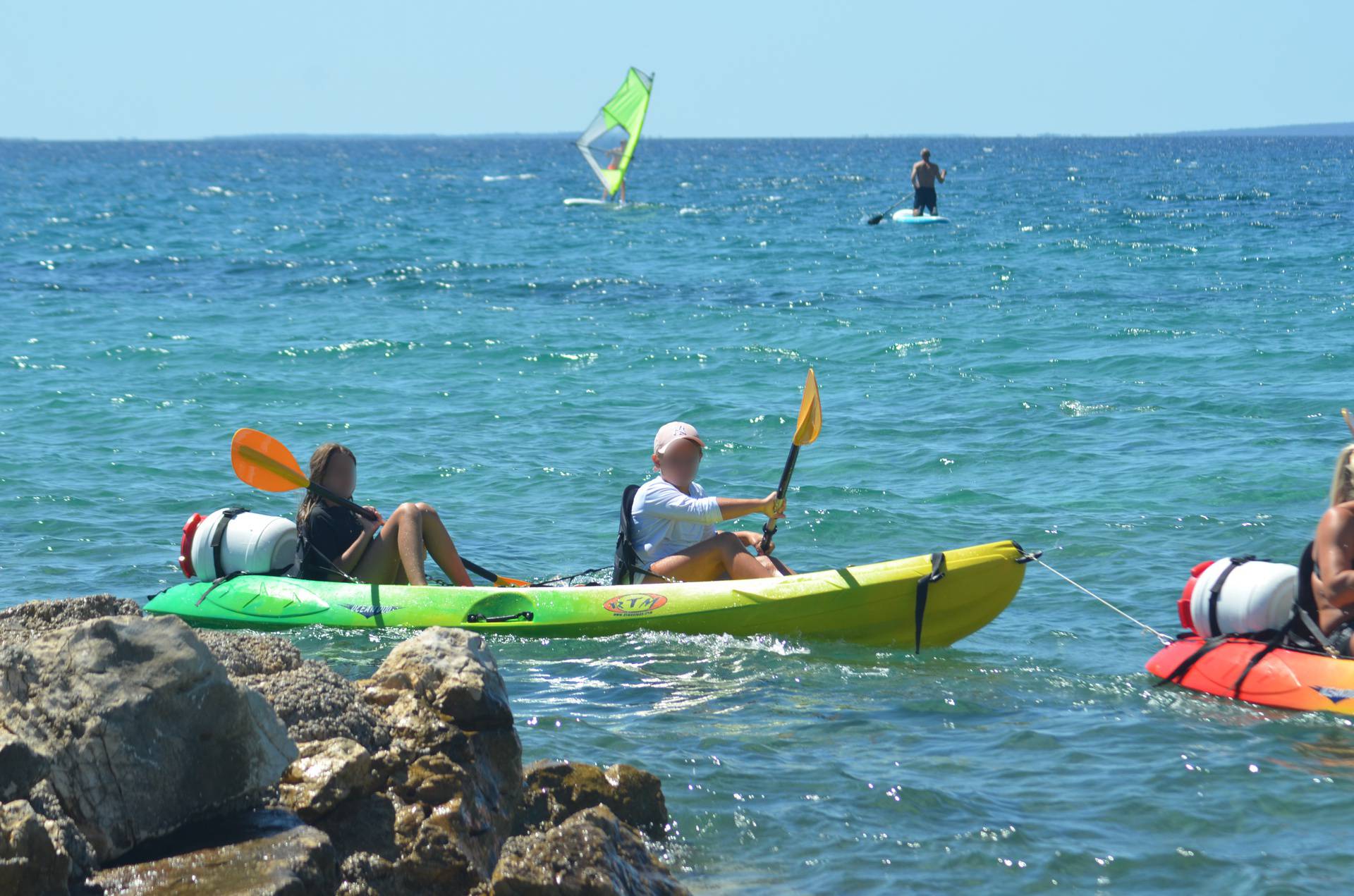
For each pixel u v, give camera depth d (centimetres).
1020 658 2017
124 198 19050
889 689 1859
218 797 1123
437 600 2178
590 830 1188
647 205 15850
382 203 17500
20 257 9412
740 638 2106
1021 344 5175
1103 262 8225
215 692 1114
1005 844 1342
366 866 1138
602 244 10369
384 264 8900
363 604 2192
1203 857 1304
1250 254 8469
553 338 5609
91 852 1030
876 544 2720
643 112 15762
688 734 1656
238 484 3222
